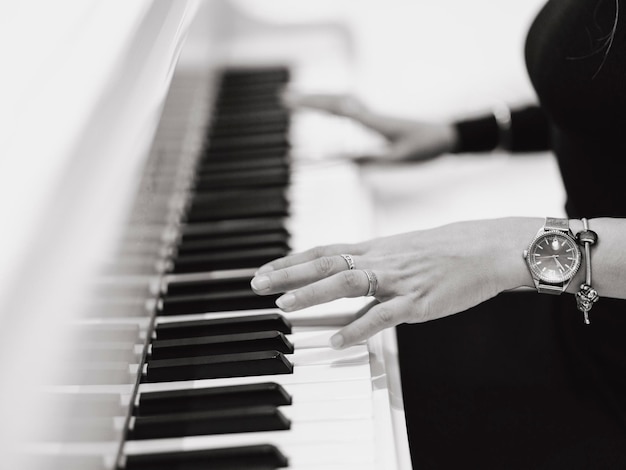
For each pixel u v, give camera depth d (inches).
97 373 28.1
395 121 56.2
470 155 56.8
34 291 25.5
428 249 37.2
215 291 38.4
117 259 30.1
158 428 31.8
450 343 45.3
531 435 40.3
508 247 37.6
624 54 38.7
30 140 29.7
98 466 28.3
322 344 35.7
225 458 30.8
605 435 40.0
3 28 36.4
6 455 23.1
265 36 60.2
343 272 35.8
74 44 34.9
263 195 44.6
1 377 23.9
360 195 45.1
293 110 52.8
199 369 34.0
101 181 29.6
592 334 42.5
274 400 32.9
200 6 48.1
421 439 40.3
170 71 37.2
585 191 42.5
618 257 37.0
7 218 27.0
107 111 31.8
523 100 57.7
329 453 31.1
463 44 91.4
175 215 41.4
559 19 41.0
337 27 60.1
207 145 49.2
